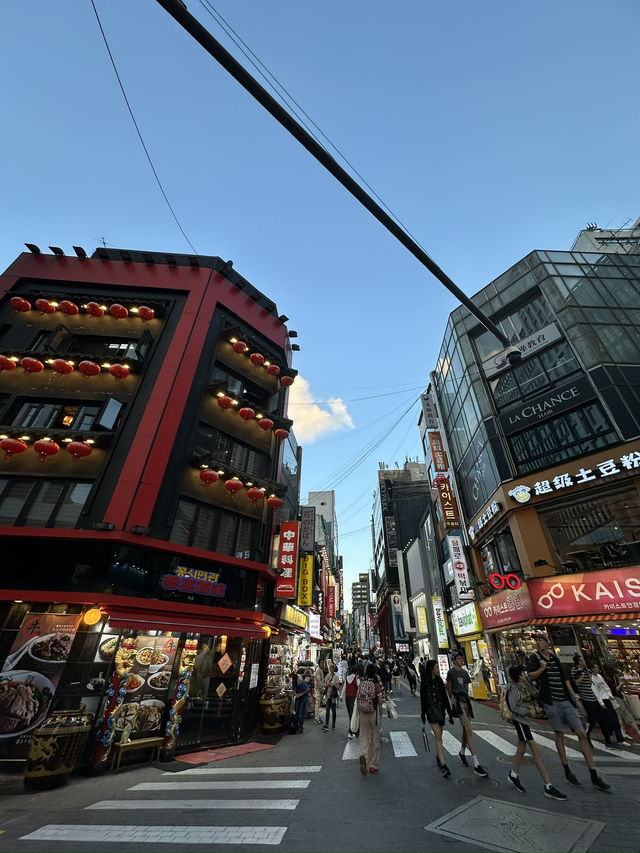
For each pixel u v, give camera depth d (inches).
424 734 262.4
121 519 397.1
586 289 705.0
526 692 231.3
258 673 490.9
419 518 2114.9
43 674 320.5
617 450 535.5
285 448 791.7
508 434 677.9
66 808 214.2
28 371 478.0
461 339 853.8
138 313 552.1
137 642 364.5
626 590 447.2
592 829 159.3
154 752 330.3
